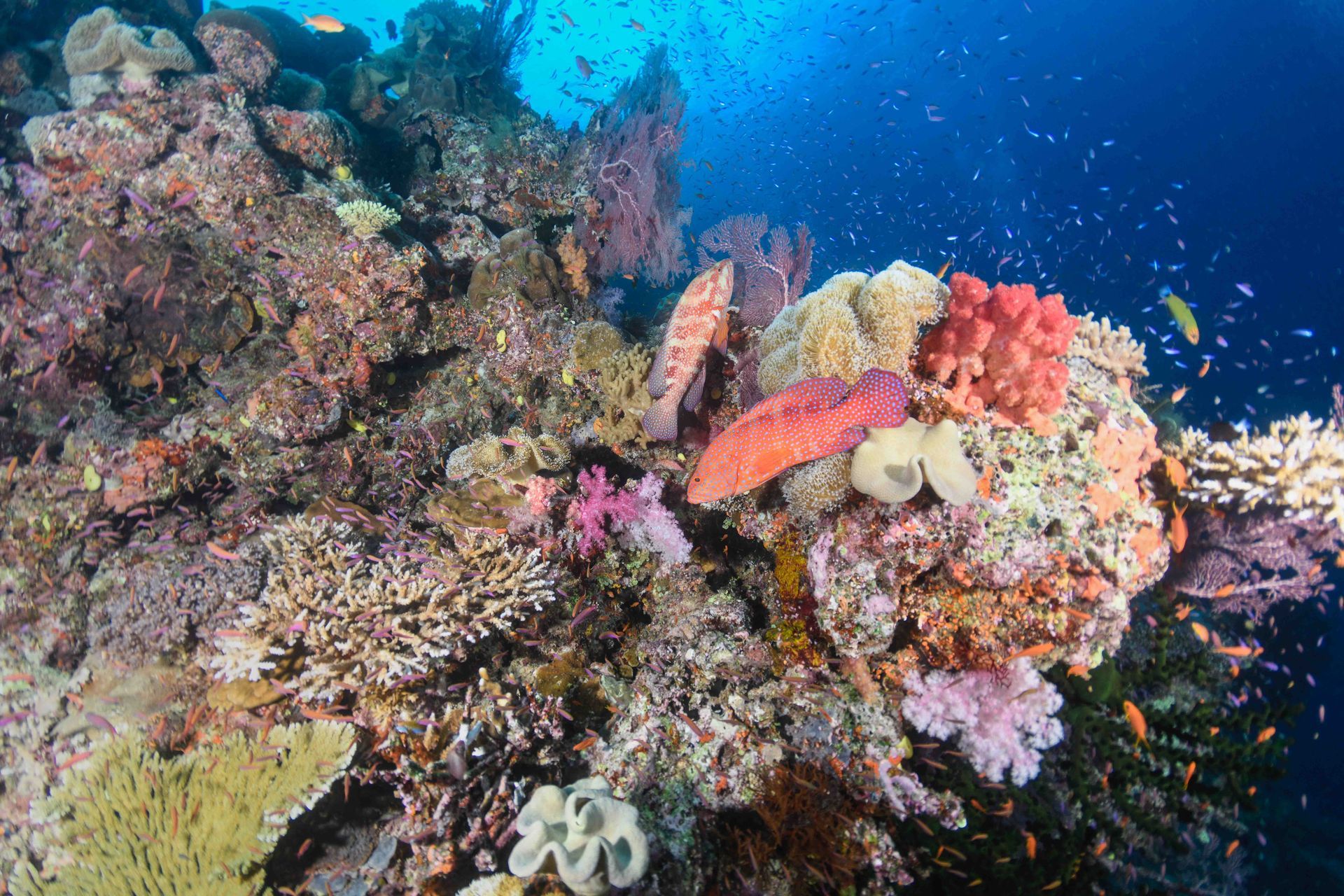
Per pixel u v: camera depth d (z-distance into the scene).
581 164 7.62
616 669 4.10
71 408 5.05
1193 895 4.17
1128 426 3.63
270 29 6.76
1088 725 3.78
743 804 3.19
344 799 3.20
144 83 5.40
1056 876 3.38
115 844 2.89
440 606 3.69
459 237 6.61
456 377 5.61
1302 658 6.88
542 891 2.84
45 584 4.21
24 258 5.04
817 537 3.52
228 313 5.26
